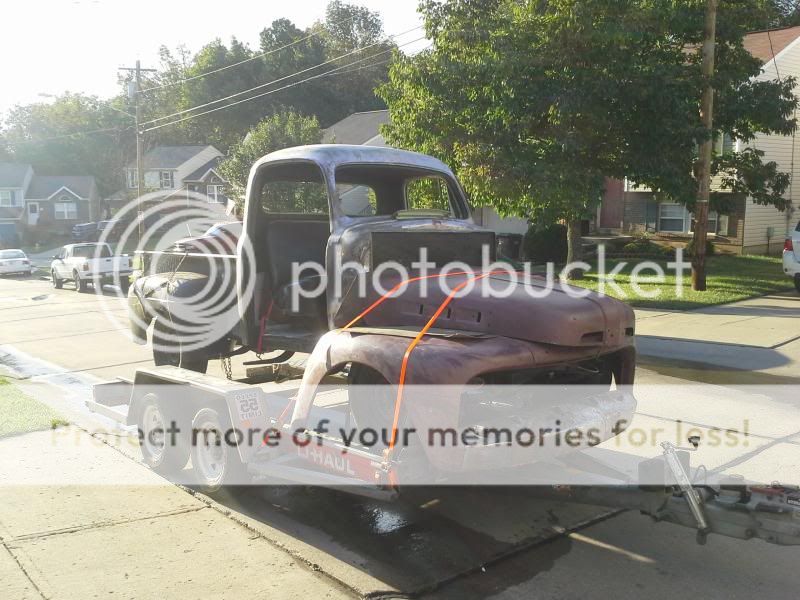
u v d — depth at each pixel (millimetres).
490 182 14547
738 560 4285
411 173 6195
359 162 5711
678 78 14812
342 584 4078
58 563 4344
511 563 4297
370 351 4242
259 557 4422
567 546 4504
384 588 4012
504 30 14805
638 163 14883
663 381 8266
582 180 14633
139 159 33406
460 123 15469
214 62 73750
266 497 5422
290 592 3990
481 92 15023
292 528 4844
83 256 25516
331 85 71688
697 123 14750
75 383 9781
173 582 4109
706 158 15055
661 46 15406
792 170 24453
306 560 4363
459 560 4340
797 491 3580
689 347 10031
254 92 71000
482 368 4008
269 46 74188
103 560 4387
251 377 6191
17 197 67688
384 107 71312
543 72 14688
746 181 17719
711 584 4004
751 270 19141
